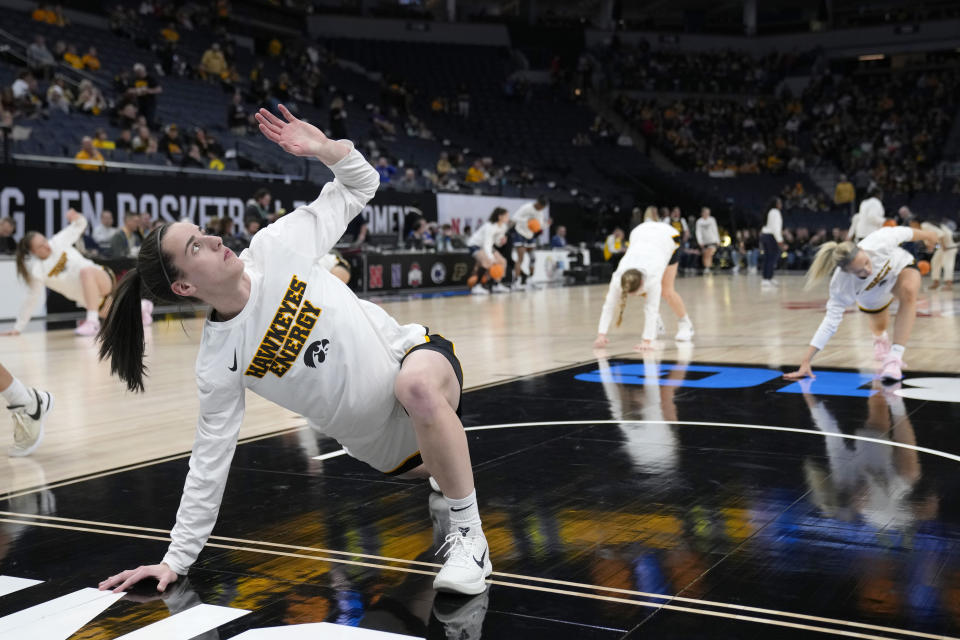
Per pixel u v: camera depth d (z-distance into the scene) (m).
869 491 3.38
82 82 15.90
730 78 32.38
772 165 29.12
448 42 30.09
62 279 9.56
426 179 20.27
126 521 3.21
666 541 2.86
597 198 24.27
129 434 4.75
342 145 2.62
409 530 3.03
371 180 2.72
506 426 4.74
